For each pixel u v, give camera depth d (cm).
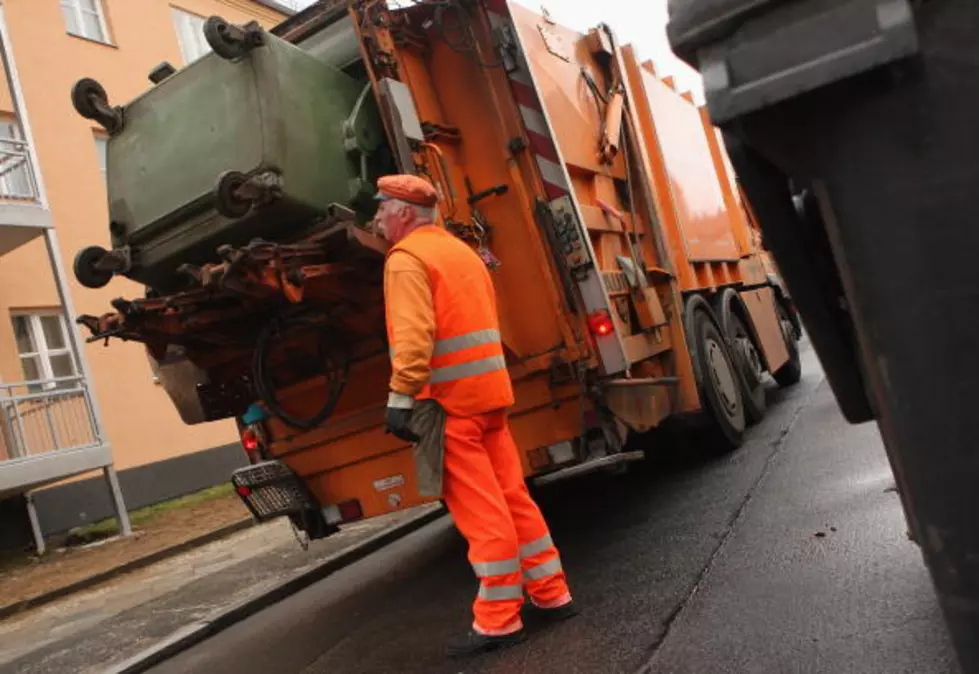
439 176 477
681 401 629
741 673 301
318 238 416
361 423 527
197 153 459
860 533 423
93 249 464
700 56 140
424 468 381
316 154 457
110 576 912
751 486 583
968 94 127
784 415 847
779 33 133
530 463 500
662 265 656
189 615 630
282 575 688
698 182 840
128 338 459
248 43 442
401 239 400
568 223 486
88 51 1534
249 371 539
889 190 132
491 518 379
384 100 466
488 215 502
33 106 1417
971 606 133
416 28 510
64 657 597
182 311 442
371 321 485
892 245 133
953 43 126
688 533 501
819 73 130
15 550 1174
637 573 446
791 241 160
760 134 138
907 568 364
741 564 420
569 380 486
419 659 398
